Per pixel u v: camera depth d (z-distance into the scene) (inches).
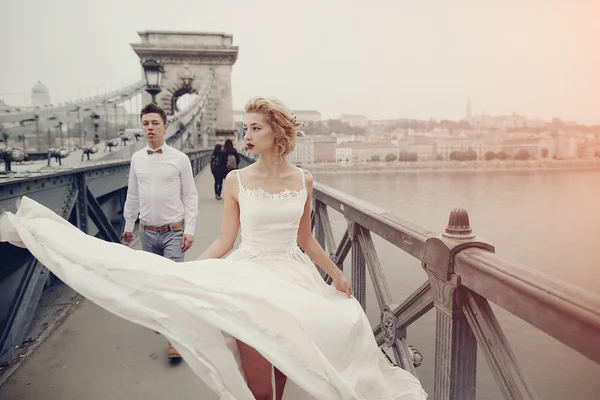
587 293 32.3
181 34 1691.7
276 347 47.3
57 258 50.5
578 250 1002.7
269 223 63.2
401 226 66.2
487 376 334.6
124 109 666.8
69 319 124.3
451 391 52.0
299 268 62.7
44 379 91.4
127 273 49.6
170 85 1691.7
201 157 848.3
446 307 51.9
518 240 1101.1
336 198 107.7
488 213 1471.5
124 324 121.0
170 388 88.6
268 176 65.1
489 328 45.4
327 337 51.1
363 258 91.1
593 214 1440.7
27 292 105.1
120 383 90.2
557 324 32.6
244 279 54.4
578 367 332.2
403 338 70.9
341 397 46.4
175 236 115.2
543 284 35.7
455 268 49.6
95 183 180.5
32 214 56.2
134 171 115.1
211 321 47.2
